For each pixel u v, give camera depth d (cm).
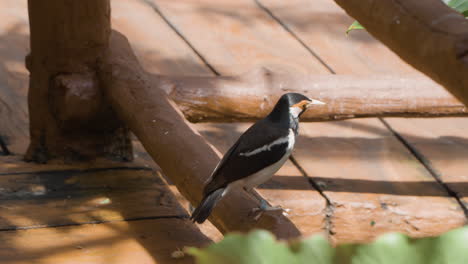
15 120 953
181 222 737
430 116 857
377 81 857
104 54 832
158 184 818
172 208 765
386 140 984
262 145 615
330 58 1173
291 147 633
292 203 795
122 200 773
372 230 809
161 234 709
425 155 943
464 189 854
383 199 820
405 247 198
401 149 959
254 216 575
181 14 1284
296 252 200
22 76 1052
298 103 652
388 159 928
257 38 1222
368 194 829
